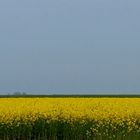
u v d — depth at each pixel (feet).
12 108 94.43
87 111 86.28
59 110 88.63
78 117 79.77
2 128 76.43
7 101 125.29
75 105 106.01
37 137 76.84
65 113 81.97
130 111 89.86
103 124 77.82
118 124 77.05
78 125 75.61
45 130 76.13
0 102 120.57
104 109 94.58
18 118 78.59
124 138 66.80
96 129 75.00
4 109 92.12
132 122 78.07
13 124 77.05
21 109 91.71
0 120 77.92
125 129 74.59
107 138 67.15
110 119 81.15
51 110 89.30
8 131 76.28
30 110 88.89
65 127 76.02
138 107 101.55
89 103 115.03
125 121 79.82
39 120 78.43
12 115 81.20
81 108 95.20
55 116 80.38
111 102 120.78
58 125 76.74
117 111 88.63
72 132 75.00
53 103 114.93
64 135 75.72
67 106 100.99
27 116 81.66
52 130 75.51
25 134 76.48
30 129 76.13
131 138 66.95
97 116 80.23
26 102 119.65
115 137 68.39
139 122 81.61
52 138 75.15
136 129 75.25
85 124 76.13
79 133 74.74
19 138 76.48
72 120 77.87
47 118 80.18
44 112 85.25
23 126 77.05
